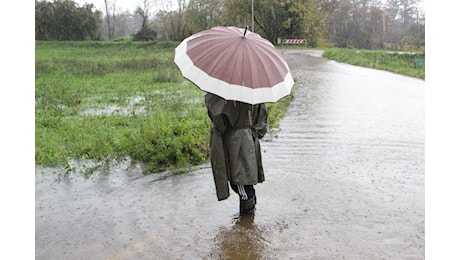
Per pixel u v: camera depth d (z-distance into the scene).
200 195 5.74
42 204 5.46
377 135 9.19
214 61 4.23
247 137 4.66
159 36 52.34
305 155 7.57
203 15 50.66
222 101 4.50
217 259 4.16
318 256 4.22
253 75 4.21
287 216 5.10
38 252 4.27
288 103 13.43
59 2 49.44
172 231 4.72
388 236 4.64
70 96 13.52
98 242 4.49
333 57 37.06
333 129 9.74
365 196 5.71
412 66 30.72
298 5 52.22
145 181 6.29
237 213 5.18
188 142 7.27
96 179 6.37
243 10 52.06
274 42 54.38
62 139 8.30
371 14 64.81
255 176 4.69
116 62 25.88
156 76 18.77
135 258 4.16
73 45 42.94
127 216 5.11
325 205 5.41
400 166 7.00
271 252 4.29
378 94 15.95
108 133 8.66
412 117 11.34
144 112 11.22
